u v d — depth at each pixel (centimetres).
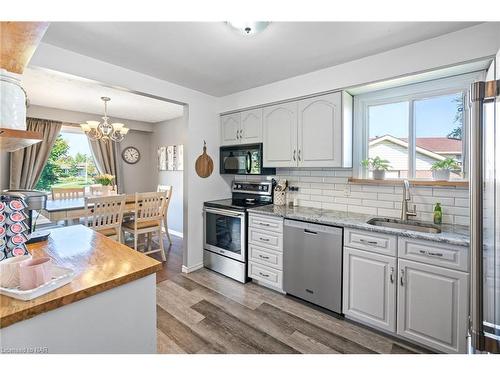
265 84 287
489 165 102
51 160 446
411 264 175
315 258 226
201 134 321
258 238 271
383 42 192
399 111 234
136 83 250
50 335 89
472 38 171
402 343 184
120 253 134
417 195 222
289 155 272
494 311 99
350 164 254
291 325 206
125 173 528
